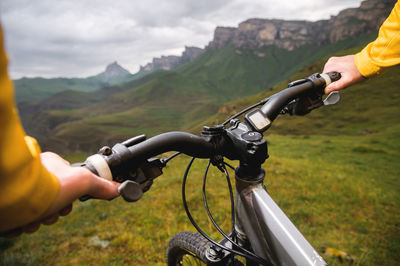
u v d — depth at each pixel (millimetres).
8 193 405
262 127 1128
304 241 959
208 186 7117
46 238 4777
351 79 1246
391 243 4574
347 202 6777
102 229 4887
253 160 1054
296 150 21938
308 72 120375
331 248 4059
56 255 4066
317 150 22172
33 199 459
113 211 5840
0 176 385
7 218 448
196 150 1071
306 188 7551
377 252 4230
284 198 6523
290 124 87375
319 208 6066
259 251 1116
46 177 501
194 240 1544
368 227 5316
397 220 5754
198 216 5191
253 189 1112
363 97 90438
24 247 4504
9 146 380
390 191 8492
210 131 1102
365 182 9586
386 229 5234
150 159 972
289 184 7785
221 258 1313
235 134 1093
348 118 79125
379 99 85062
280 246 985
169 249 1774
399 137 38344
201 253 1440
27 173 430
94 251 4059
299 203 6277
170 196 6375
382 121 68625
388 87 91500
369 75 1204
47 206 504
